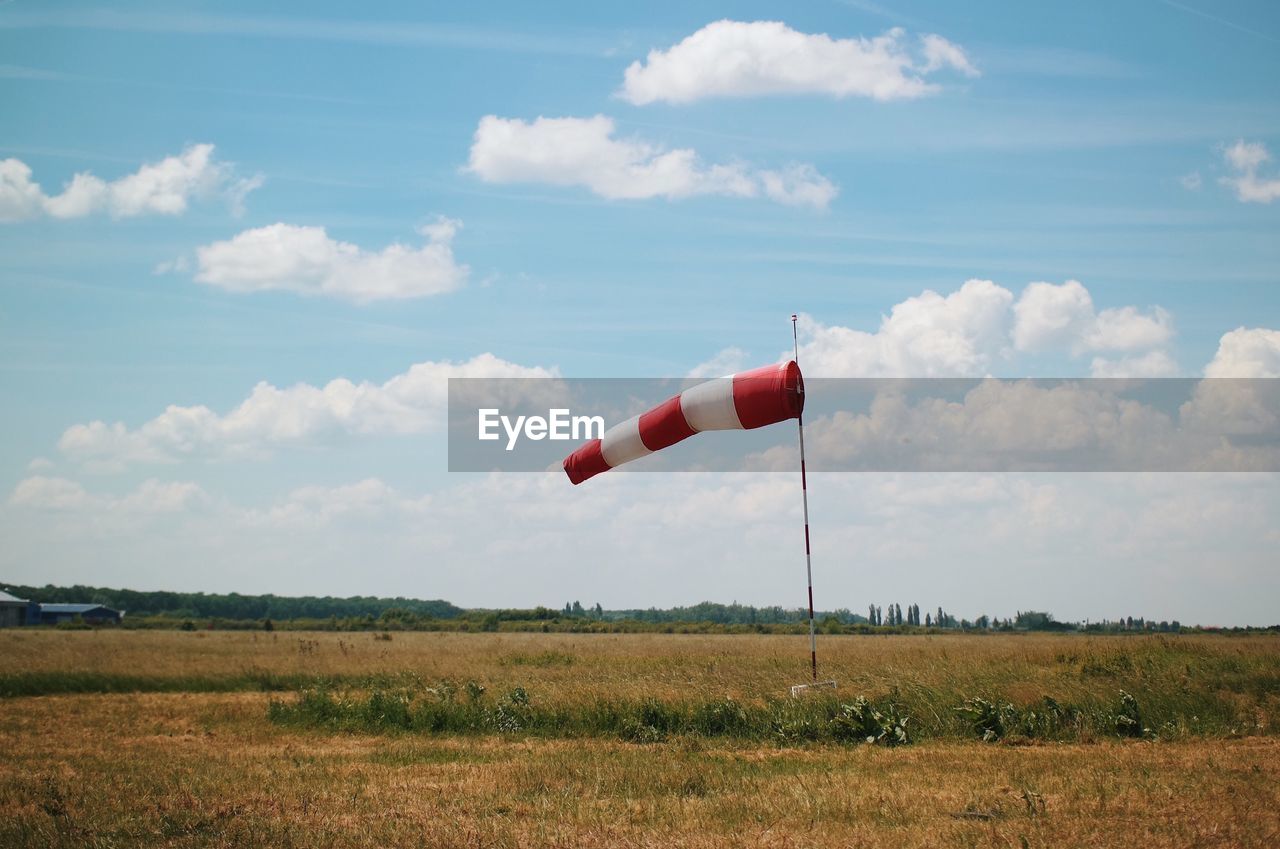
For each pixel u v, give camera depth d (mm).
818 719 14680
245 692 24266
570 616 134625
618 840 8227
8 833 8688
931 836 8094
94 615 128625
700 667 26391
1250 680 18344
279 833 8594
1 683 23422
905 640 63062
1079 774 10742
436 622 119750
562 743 14758
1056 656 26594
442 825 8844
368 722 16781
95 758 13508
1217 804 9016
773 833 8352
